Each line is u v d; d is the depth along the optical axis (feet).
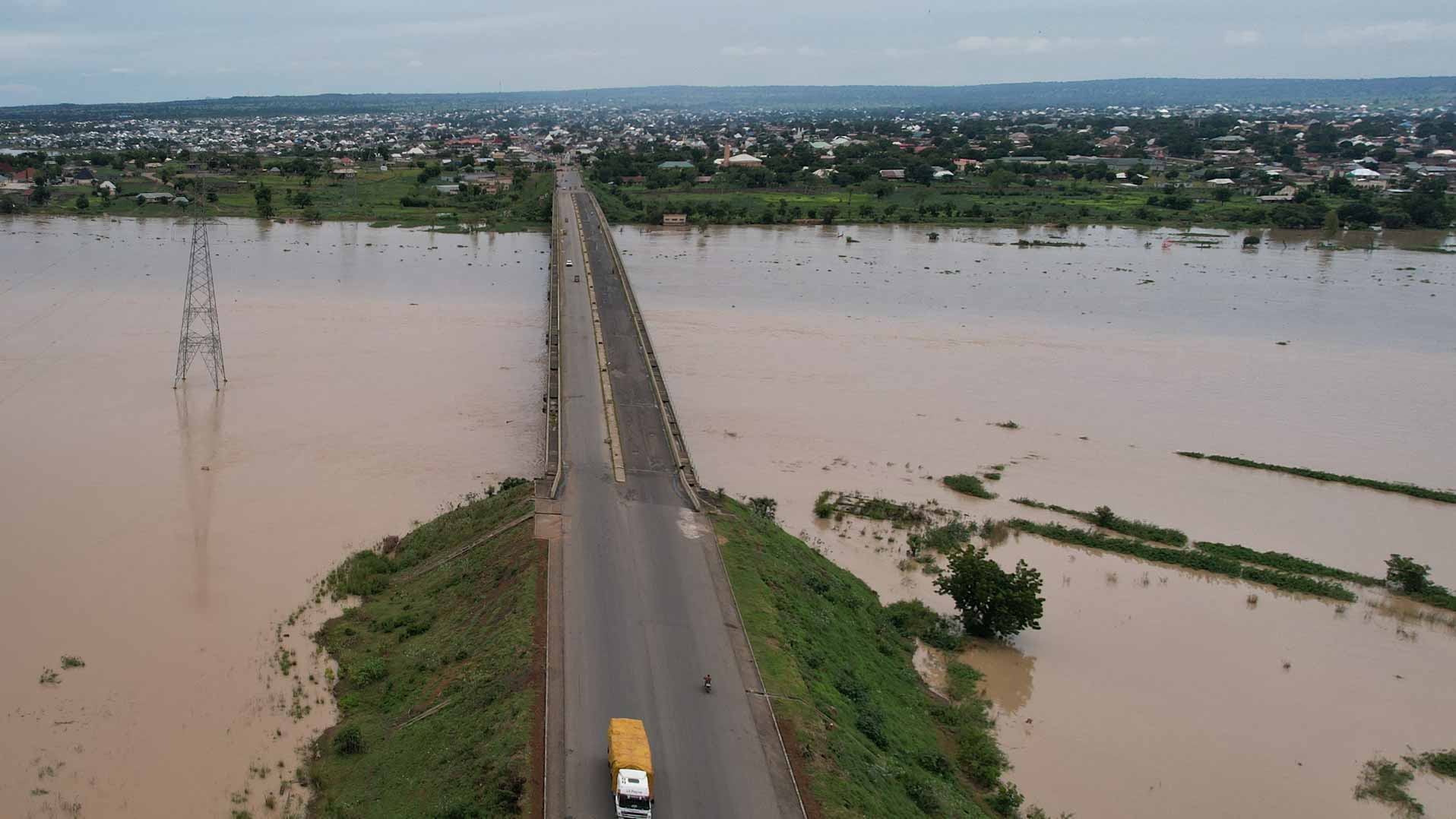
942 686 168.45
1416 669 178.29
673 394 304.50
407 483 232.73
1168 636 186.80
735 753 123.34
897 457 265.13
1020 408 305.32
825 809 114.32
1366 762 152.66
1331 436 288.10
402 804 119.03
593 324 336.49
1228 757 152.35
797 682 140.97
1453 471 265.13
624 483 207.82
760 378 323.57
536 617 152.35
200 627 167.94
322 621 171.53
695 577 168.96
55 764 132.67
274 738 139.74
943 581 190.08
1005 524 228.22
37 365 307.78
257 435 258.78
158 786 129.29
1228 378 341.21
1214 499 246.06
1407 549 223.30
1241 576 209.15
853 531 224.12
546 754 120.37
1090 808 138.92
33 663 155.22
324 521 211.20
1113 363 354.95
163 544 197.36
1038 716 160.97
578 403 255.70
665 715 130.00
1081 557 216.13
